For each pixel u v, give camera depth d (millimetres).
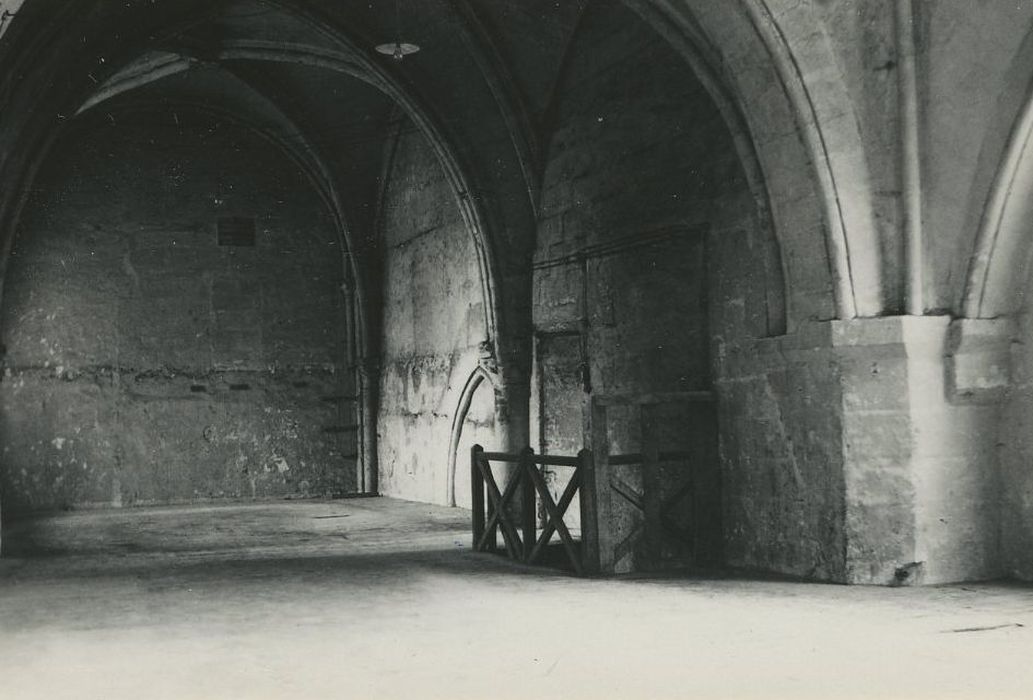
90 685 4777
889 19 7184
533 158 12141
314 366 17391
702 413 8750
